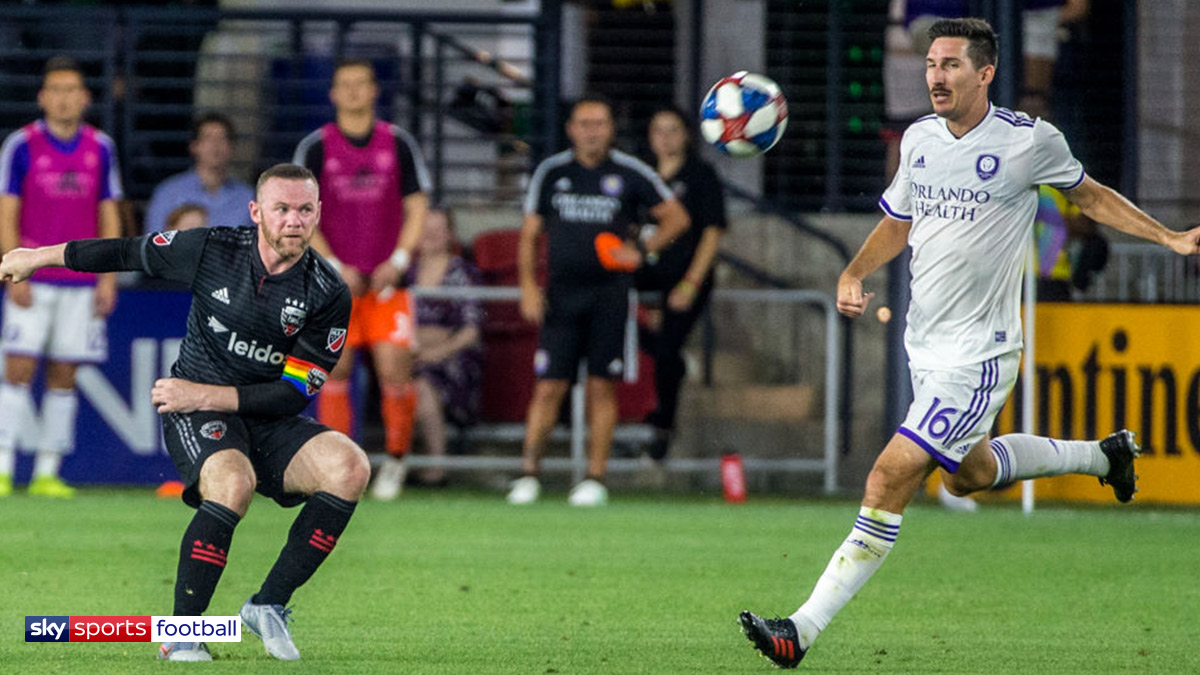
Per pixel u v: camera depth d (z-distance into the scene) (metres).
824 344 52.28
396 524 35.78
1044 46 49.53
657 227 42.81
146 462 44.50
